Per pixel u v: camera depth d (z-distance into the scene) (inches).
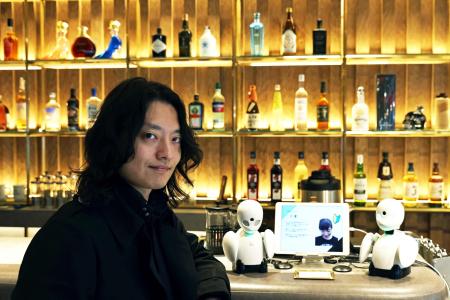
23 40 166.1
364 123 145.6
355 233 156.2
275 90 153.9
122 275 46.8
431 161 154.6
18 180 168.4
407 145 154.9
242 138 159.9
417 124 145.1
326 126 148.6
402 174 155.5
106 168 47.5
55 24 165.2
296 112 150.3
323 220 84.9
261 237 79.4
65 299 42.7
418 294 70.9
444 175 154.6
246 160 160.2
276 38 157.8
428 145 154.6
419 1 152.9
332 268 80.7
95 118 51.2
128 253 47.6
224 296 57.0
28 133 155.6
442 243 154.3
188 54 152.1
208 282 57.6
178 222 59.1
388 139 155.8
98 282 45.6
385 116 145.3
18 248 94.1
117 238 46.9
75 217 45.8
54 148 166.7
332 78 156.8
